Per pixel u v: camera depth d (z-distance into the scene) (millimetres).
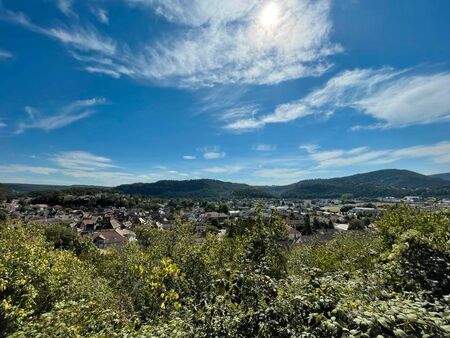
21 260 9531
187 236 12031
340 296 4234
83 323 5938
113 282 14492
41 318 5918
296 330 3760
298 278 5164
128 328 5363
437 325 2861
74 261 15812
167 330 4637
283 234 10727
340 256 10836
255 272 5488
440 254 5562
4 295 7414
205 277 7031
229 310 4453
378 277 5633
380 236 10047
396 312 3137
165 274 6328
